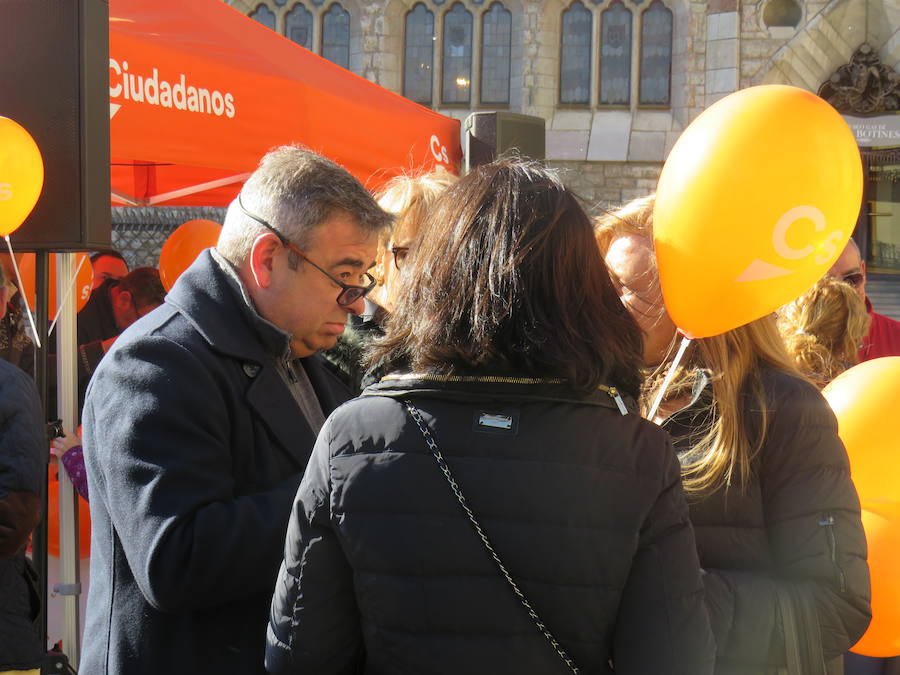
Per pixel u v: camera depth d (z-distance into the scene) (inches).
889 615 75.1
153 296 203.2
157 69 145.4
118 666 62.3
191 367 61.6
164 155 146.5
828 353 113.4
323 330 68.0
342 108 177.6
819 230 60.5
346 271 66.1
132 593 62.7
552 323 48.8
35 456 90.0
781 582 63.2
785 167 59.4
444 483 47.9
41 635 113.0
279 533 59.6
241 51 163.9
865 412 76.7
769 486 65.6
